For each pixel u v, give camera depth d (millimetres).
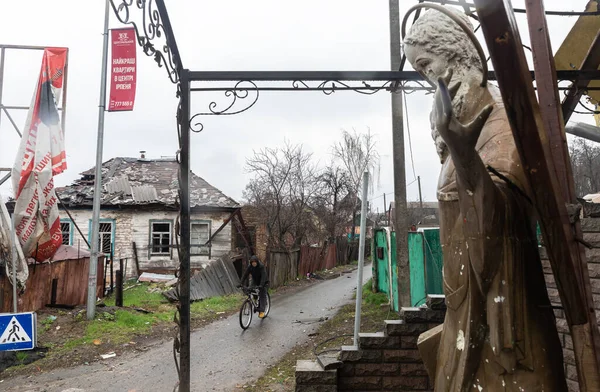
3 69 10531
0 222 8992
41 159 9969
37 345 7883
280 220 22438
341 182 29953
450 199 1743
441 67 1899
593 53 3004
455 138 1360
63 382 6492
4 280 8750
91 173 22359
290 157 23484
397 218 8266
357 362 4086
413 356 4043
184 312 3682
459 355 1672
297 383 4008
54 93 10516
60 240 10297
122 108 10398
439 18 1935
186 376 3633
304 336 8875
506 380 1542
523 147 1274
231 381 6340
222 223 19375
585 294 1402
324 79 3709
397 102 8336
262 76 3699
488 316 1571
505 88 1207
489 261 1507
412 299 9820
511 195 1553
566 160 1466
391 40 8148
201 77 3709
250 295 10406
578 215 1431
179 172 3719
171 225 19156
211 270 14711
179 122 3717
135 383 6426
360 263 4598
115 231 18844
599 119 4438
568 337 3264
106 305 11141
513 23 1201
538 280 1605
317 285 18578
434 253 9141
